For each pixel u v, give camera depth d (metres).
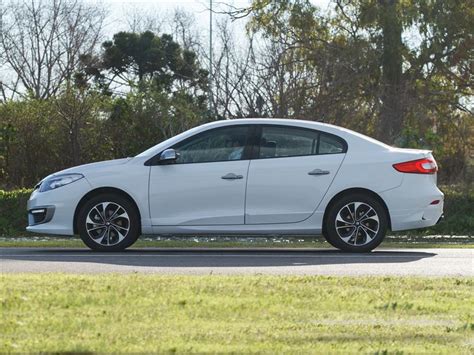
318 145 22.66
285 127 22.72
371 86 56.75
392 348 9.68
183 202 22.45
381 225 22.53
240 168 22.45
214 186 22.42
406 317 11.44
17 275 14.88
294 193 22.41
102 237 22.66
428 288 13.93
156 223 22.47
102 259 20.42
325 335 10.21
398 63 58.38
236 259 20.55
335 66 53.34
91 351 9.22
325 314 11.50
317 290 13.41
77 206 22.61
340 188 22.44
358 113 51.03
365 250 22.56
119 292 12.84
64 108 52.31
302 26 58.69
